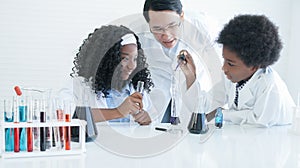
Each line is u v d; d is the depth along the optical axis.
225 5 2.41
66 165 0.87
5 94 2.30
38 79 2.34
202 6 2.38
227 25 1.50
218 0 2.39
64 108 1.03
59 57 2.34
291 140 1.21
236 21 1.46
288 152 1.04
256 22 1.42
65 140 0.97
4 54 2.29
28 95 0.98
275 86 1.48
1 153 0.92
